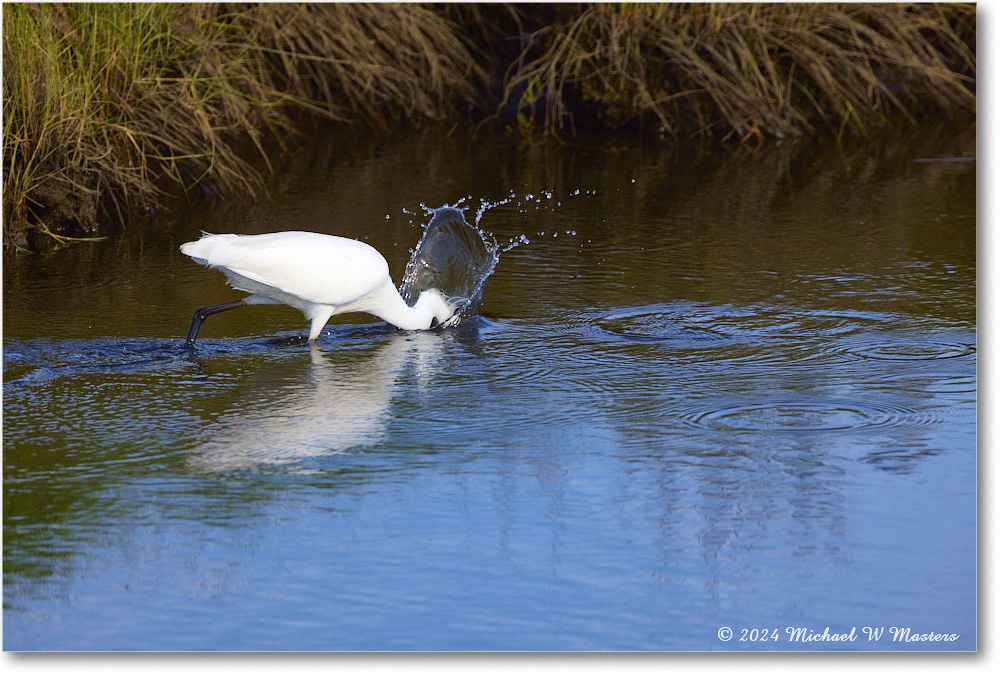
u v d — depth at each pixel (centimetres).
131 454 846
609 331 1145
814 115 2330
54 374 1005
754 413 927
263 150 1916
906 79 2375
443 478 809
